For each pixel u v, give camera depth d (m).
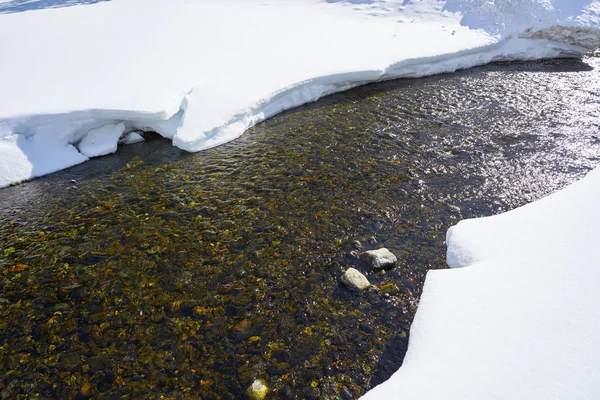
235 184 6.68
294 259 5.05
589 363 2.49
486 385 2.57
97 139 7.93
